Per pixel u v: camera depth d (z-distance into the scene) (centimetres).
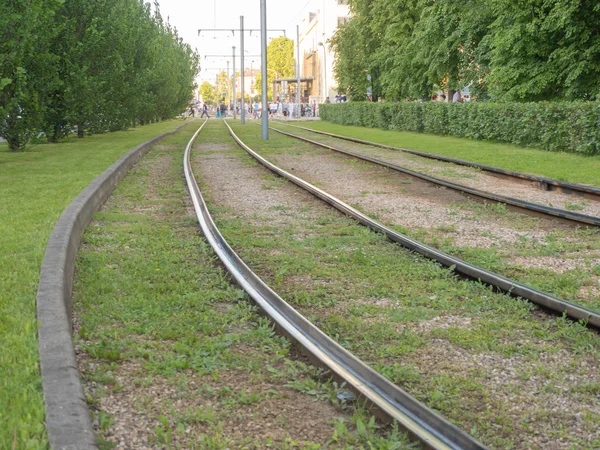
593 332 518
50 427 311
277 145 2719
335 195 1288
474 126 2645
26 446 298
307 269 718
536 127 2159
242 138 3262
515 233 918
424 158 2025
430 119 3222
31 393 353
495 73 2706
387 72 4338
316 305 596
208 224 941
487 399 405
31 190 1182
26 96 1945
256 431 363
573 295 617
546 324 537
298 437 357
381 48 4453
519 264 750
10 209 977
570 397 411
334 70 5256
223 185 1448
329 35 8631
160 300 593
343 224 978
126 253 782
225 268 706
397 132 3572
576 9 2292
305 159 2091
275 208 1118
